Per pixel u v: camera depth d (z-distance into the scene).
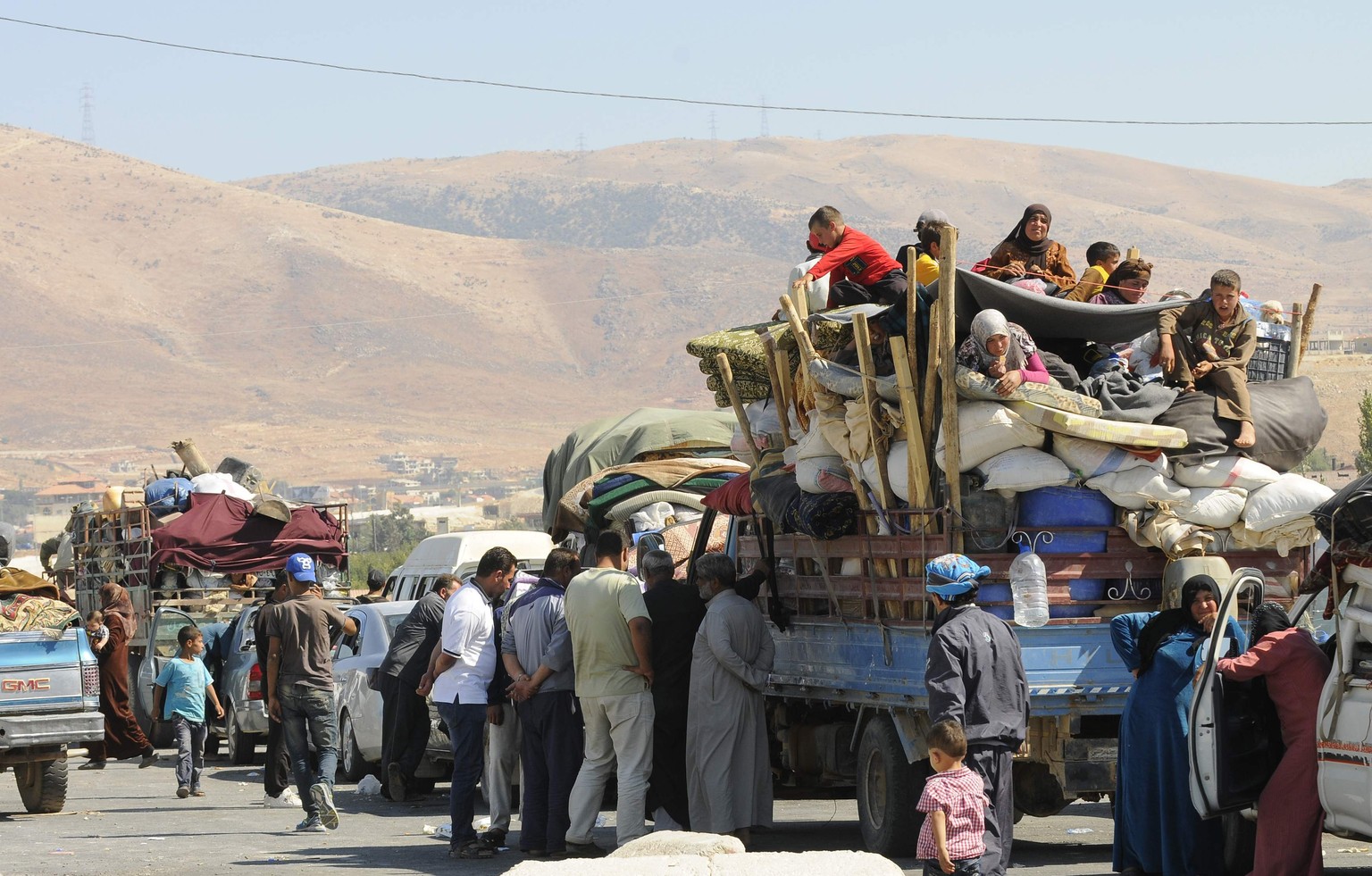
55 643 43.22
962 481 28.92
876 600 30.61
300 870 31.97
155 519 74.62
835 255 34.94
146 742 61.56
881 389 30.09
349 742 52.94
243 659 63.94
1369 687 24.27
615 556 33.47
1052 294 33.38
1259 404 29.81
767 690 35.38
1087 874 29.31
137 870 32.38
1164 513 28.75
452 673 33.72
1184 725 27.02
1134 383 29.61
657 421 59.50
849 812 43.38
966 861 23.19
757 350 36.62
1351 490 24.69
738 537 37.09
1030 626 28.59
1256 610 27.28
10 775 59.81
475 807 44.44
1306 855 25.45
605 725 32.56
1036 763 31.19
